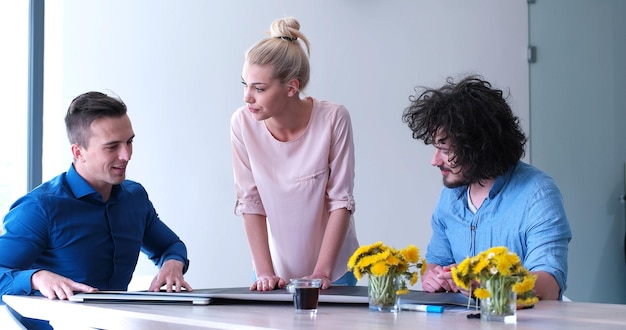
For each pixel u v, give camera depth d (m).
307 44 2.28
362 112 4.32
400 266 1.55
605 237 4.57
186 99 3.83
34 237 2.15
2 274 1.99
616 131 4.52
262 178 2.37
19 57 3.65
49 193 2.21
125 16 3.72
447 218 2.10
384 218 4.38
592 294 4.60
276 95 2.21
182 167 3.81
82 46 3.64
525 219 1.91
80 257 2.23
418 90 4.52
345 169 2.34
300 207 2.37
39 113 3.66
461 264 1.42
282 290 2.02
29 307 1.89
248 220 2.41
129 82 3.71
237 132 2.40
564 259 1.84
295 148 2.35
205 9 3.89
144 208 2.41
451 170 1.94
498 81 4.80
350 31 4.29
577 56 4.73
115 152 2.18
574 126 4.73
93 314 1.67
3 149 3.62
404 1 4.49
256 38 4.01
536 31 4.95
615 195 4.52
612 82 4.54
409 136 4.48
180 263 2.29
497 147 1.90
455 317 1.45
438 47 4.61
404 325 1.32
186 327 1.42
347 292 1.88
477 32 4.75
